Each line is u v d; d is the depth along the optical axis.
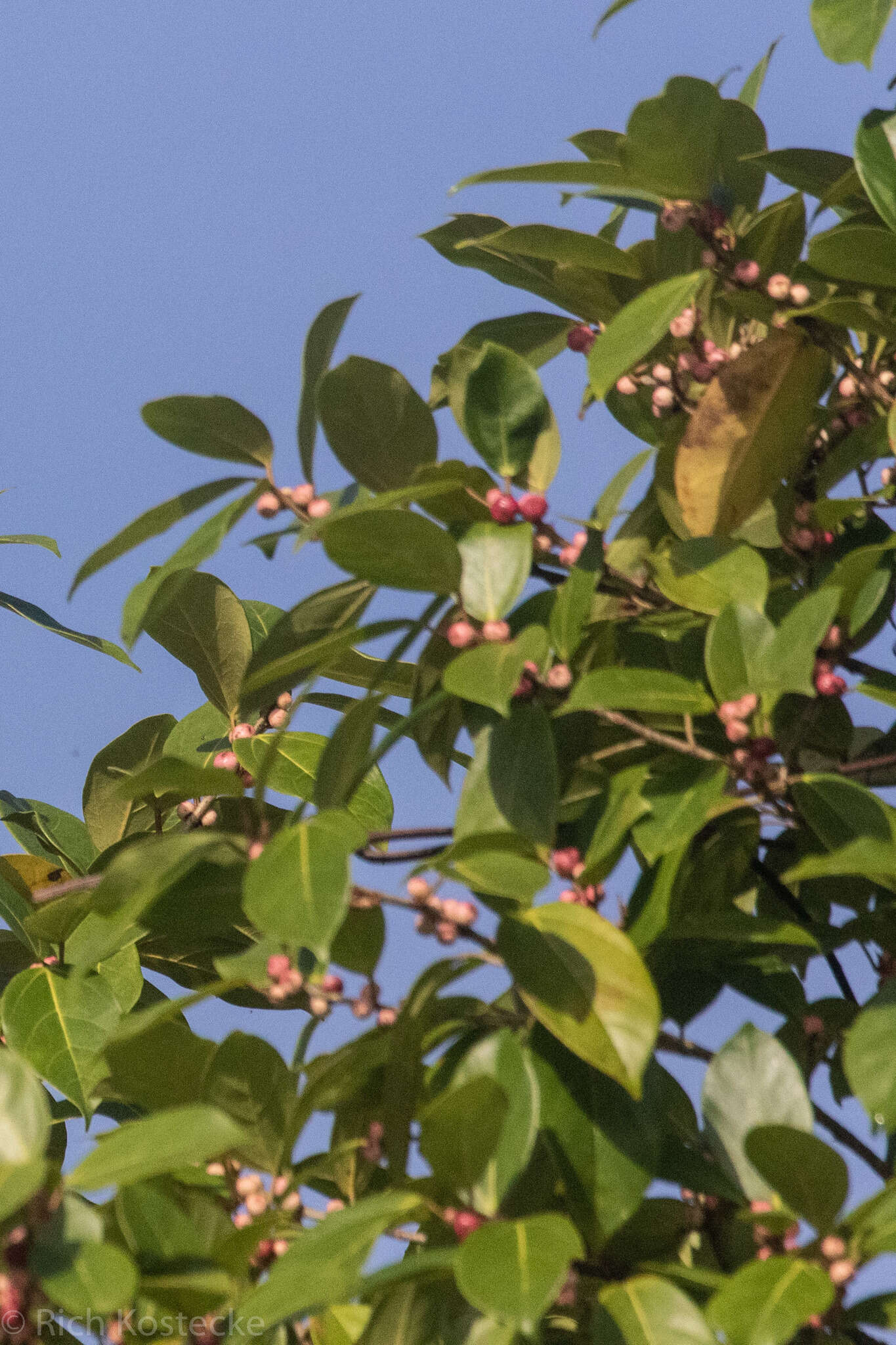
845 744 4.28
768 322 4.13
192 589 4.85
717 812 3.45
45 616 5.24
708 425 3.95
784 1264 2.98
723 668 3.52
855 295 4.24
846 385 4.30
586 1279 3.28
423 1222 3.12
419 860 3.86
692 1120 3.71
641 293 4.44
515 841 3.37
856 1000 4.28
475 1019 3.54
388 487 3.82
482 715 3.69
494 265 4.65
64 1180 2.84
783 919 4.32
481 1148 3.05
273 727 5.11
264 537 3.80
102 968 4.57
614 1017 3.11
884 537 4.34
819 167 4.16
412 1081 3.45
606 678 3.42
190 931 3.67
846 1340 3.15
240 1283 3.25
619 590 3.96
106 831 5.21
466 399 3.93
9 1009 4.35
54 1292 2.63
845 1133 3.88
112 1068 3.56
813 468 4.25
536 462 3.89
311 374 3.73
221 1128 2.86
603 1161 3.17
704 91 3.90
